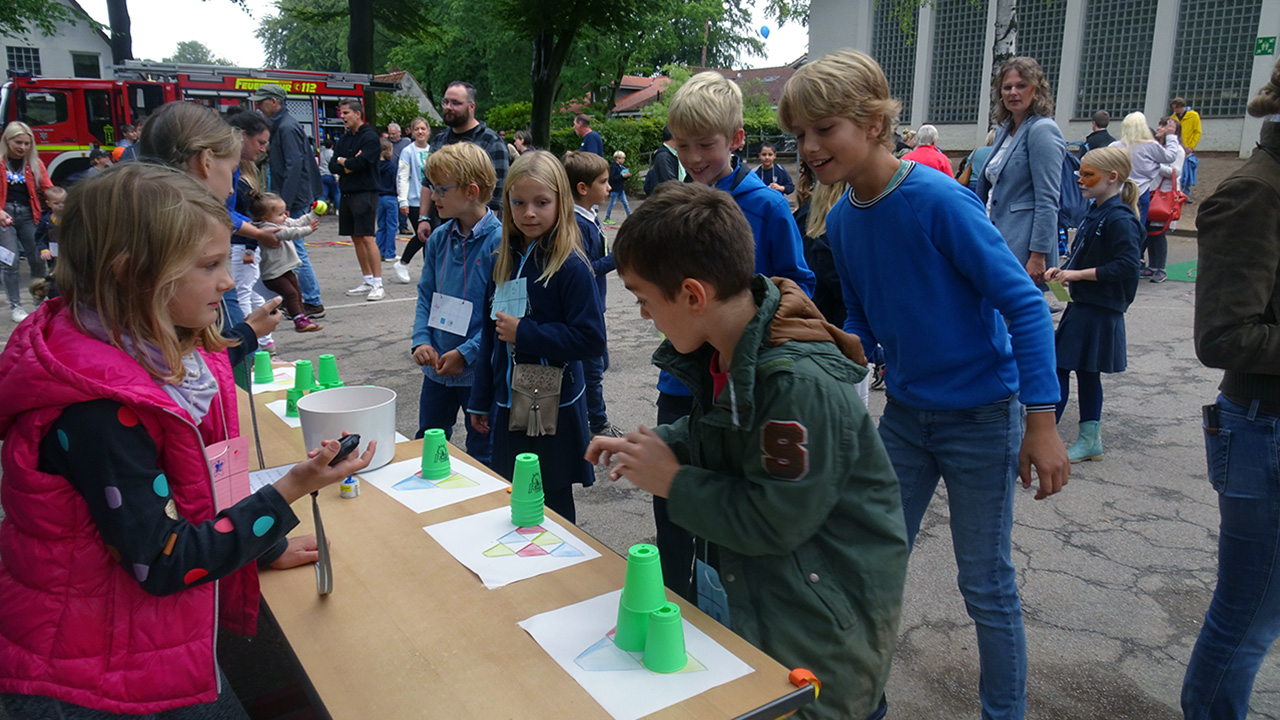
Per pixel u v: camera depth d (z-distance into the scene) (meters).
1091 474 4.06
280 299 2.33
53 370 1.12
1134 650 2.66
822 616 1.46
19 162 7.43
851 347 1.48
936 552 3.33
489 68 35.09
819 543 1.48
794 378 1.34
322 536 1.51
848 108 1.85
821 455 1.34
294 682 2.50
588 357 2.66
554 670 1.30
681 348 1.50
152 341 1.23
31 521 1.18
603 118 26.94
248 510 1.28
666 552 2.49
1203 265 1.71
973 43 20.86
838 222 2.12
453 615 1.46
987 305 1.96
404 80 30.02
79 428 1.14
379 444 2.14
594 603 1.50
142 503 1.17
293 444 2.41
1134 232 3.87
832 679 1.46
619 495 3.89
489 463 3.22
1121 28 18.88
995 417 2.00
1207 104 18.20
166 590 1.20
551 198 2.63
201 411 1.36
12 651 1.23
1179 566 3.18
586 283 2.66
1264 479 1.77
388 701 1.23
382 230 10.44
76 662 1.22
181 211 1.19
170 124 2.41
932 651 2.68
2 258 7.00
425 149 10.45
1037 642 2.71
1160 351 6.29
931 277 1.93
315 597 1.53
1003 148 4.39
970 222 1.86
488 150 6.47
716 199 1.40
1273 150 1.63
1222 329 1.66
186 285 1.23
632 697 1.23
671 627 1.29
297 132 8.67
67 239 1.19
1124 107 19.23
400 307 7.86
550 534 1.78
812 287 2.62
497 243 3.11
